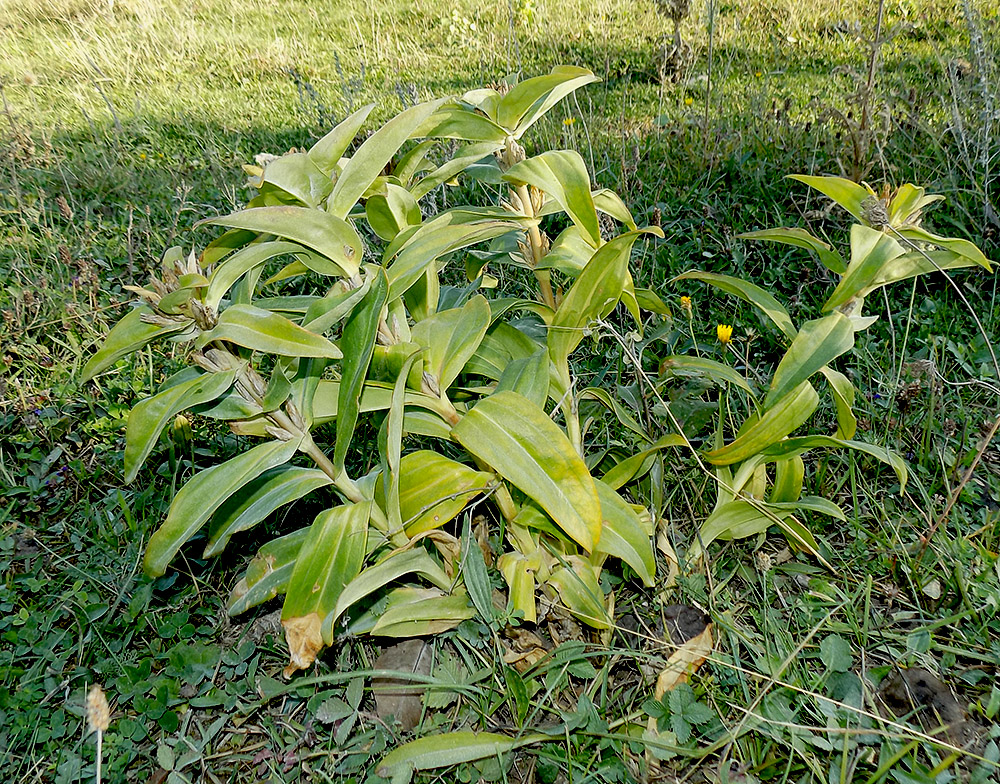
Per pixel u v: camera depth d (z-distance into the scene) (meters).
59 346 3.65
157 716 2.07
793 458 2.28
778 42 7.18
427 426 1.97
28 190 5.18
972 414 2.85
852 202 2.01
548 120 5.62
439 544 2.13
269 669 2.27
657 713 1.91
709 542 2.30
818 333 1.98
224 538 1.88
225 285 1.67
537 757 1.96
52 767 2.01
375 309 1.71
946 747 1.77
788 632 2.14
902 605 2.29
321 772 1.96
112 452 3.00
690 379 2.74
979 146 3.83
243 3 11.55
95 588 2.46
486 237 1.88
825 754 1.92
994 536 2.44
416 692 2.12
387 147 1.70
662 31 7.73
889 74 5.92
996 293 3.45
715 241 3.91
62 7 11.60
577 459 1.74
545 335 2.42
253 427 1.85
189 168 5.62
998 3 6.90
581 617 2.08
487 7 9.62
